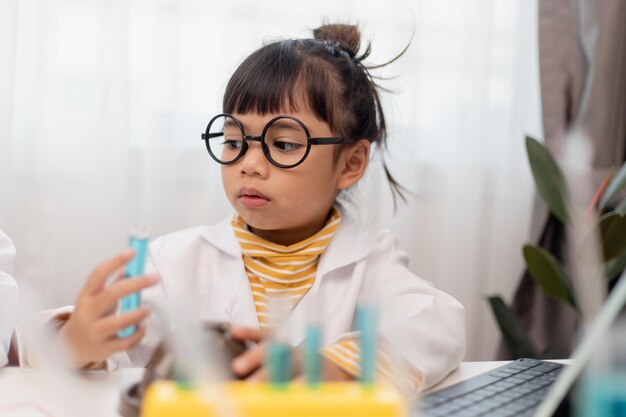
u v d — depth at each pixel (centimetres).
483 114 155
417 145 154
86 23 142
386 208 153
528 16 159
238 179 96
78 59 142
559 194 130
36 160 140
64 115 142
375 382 51
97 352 65
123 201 143
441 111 156
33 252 139
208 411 43
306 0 148
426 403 59
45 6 138
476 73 155
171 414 43
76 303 66
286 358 46
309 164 97
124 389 60
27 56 139
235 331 61
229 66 144
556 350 146
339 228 105
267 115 97
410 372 69
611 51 151
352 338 68
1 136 136
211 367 48
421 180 157
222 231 108
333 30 120
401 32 150
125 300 64
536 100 161
